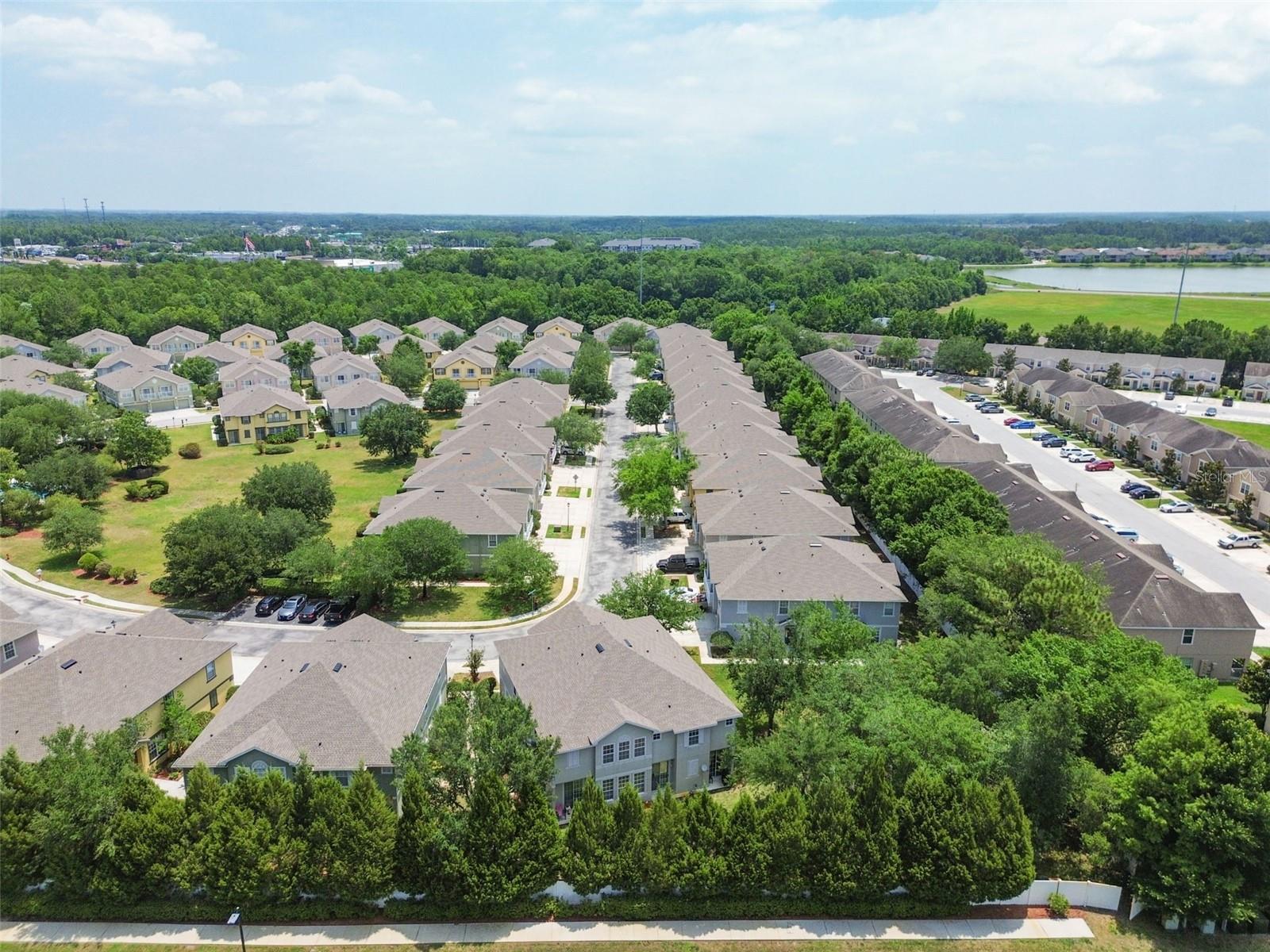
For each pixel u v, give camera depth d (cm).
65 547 8338
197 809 4200
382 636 5934
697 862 4216
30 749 4791
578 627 5697
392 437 11569
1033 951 4059
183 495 10512
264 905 4188
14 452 10806
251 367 15712
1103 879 4488
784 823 4222
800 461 10050
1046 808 4447
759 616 6944
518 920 4222
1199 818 4025
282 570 8031
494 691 5938
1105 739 4912
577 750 4841
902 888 4344
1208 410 14875
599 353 16900
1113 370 16975
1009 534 7362
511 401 12556
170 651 5803
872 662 5200
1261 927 4247
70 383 14550
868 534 9344
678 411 12925
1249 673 5538
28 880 4241
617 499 10525
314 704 4931
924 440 11038
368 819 4131
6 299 19075
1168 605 6594
